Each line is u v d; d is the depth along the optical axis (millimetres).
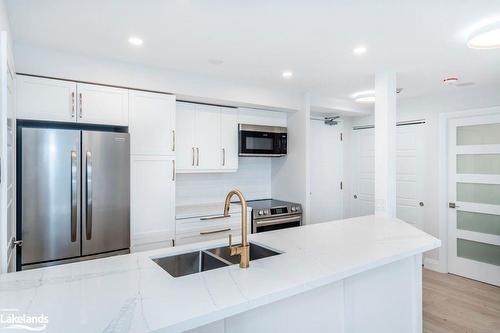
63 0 1725
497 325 2799
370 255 1752
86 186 2463
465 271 3943
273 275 1439
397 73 3107
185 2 1739
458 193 3994
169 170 3100
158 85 2992
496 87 3621
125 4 1770
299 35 2182
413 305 2141
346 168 5258
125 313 1068
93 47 2445
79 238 2438
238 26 2047
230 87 3424
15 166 2256
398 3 1731
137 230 2930
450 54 2566
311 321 1557
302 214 4020
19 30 2125
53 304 1138
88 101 2660
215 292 1248
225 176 4203
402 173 4543
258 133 3906
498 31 1978
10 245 1940
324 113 4789
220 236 3484
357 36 2201
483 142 3764
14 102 2268
